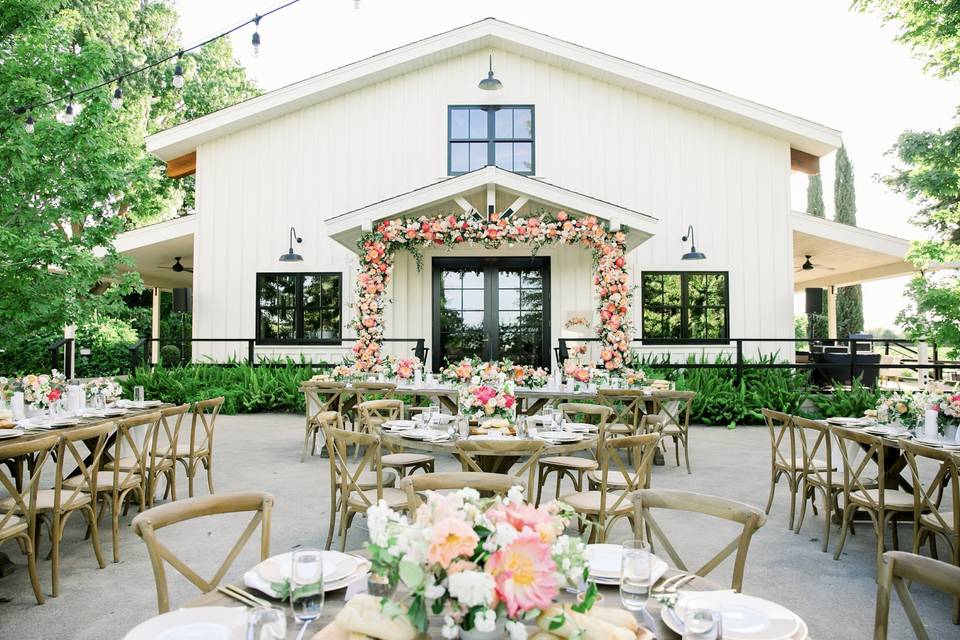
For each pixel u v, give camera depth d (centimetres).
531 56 1236
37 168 900
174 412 541
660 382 755
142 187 1035
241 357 1231
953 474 363
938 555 443
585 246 962
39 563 416
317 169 1245
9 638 308
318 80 1219
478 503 154
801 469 498
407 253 1222
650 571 160
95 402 594
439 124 1242
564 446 424
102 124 938
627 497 436
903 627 328
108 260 964
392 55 1216
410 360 834
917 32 1205
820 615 340
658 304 1212
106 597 357
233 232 1244
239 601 183
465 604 131
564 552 144
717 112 1206
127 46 2153
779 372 1118
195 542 449
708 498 248
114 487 424
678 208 1219
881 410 532
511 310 1218
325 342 1227
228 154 1251
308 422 735
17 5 905
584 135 1232
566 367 779
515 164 1235
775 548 451
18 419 527
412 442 429
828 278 1706
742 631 168
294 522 496
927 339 1173
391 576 144
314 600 154
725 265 1210
